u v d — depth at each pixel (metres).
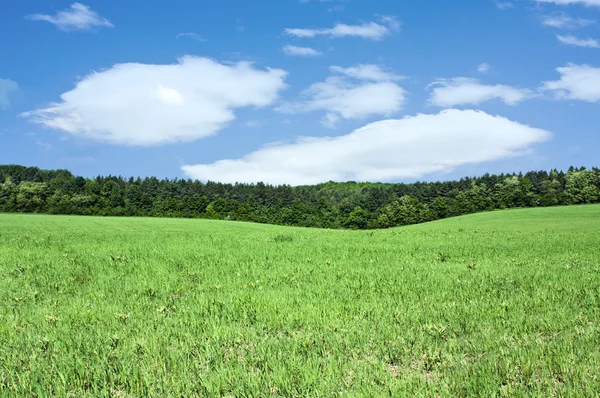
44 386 4.80
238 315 7.87
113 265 14.23
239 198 148.50
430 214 128.88
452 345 5.89
